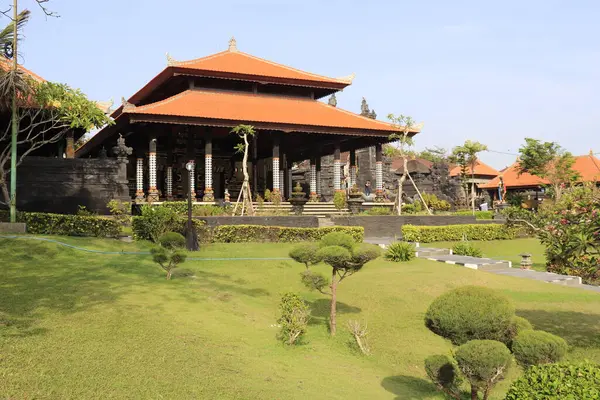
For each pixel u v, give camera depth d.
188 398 7.37
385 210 37.12
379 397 8.92
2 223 19.64
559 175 49.66
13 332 9.11
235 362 9.34
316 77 43.72
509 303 7.80
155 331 10.22
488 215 42.56
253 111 39.50
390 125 41.88
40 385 7.11
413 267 21.12
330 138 43.22
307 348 11.36
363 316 14.30
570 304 16.50
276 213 34.03
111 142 43.53
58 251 17.70
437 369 8.11
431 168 63.25
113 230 22.72
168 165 43.28
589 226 10.88
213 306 13.17
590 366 6.11
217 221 25.58
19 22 20.25
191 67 39.25
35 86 22.58
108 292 12.98
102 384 7.43
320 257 12.51
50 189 27.66
